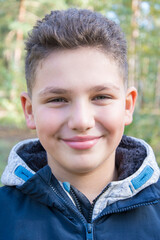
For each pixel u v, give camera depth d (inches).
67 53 39.4
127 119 49.3
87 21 42.4
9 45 516.1
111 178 47.9
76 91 38.8
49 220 43.4
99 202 44.1
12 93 368.2
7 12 528.4
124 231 42.9
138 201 43.7
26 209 44.9
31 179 44.3
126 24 286.4
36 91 42.8
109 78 40.7
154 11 274.2
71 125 39.3
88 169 41.4
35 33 43.8
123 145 53.7
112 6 294.5
